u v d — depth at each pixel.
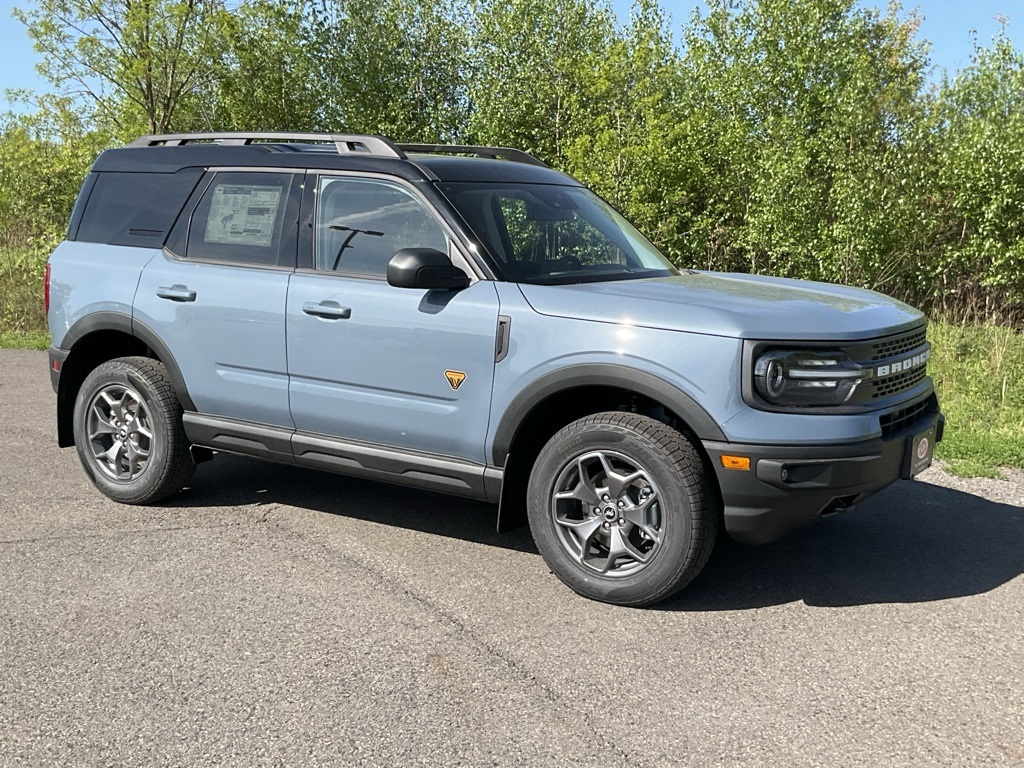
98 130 19.19
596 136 13.88
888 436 3.78
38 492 5.37
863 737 2.87
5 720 2.93
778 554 4.48
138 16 17.19
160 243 5.03
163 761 2.71
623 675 3.27
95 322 5.12
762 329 3.57
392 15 20.08
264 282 4.59
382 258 4.34
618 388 3.86
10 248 17.84
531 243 4.34
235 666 3.30
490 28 17.03
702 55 14.91
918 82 14.99
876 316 3.92
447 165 4.48
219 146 5.04
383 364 4.25
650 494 3.77
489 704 3.06
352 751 2.77
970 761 2.74
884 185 12.56
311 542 4.59
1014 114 12.09
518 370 3.91
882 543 4.65
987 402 7.62
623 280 4.35
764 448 3.53
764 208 12.66
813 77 13.70
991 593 4.03
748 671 3.30
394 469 4.35
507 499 4.11
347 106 20.16
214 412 4.86
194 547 4.50
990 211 11.87
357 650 3.44
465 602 3.89
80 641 3.49
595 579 3.87
